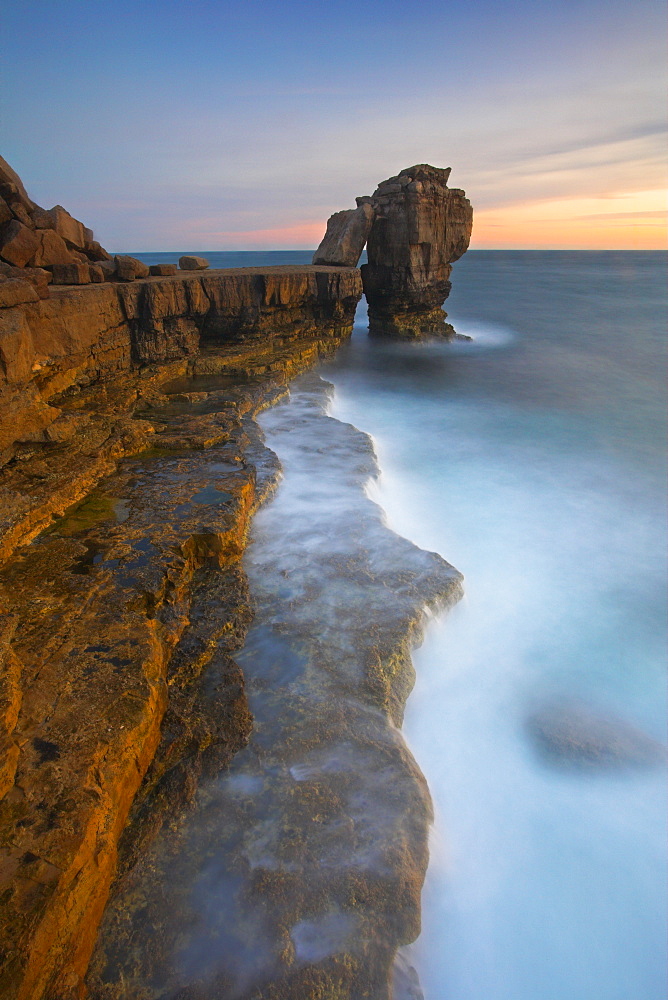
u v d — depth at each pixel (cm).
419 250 3328
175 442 1393
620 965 577
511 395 2464
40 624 732
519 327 4216
